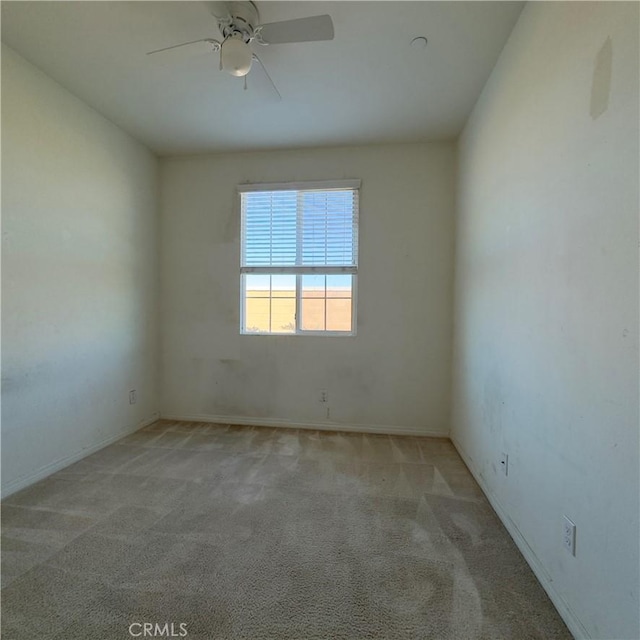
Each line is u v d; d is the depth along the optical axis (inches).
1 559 57.3
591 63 42.6
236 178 125.6
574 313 45.9
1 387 75.5
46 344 86.0
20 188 78.8
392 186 117.2
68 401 92.5
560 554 48.3
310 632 45.0
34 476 83.0
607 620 38.8
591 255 42.5
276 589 51.7
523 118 61.9
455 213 112.3
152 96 91.7
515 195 65.0
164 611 47.8
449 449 106.0
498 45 71.3
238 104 94.7
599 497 40.5
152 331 128.8
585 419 43.3
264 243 126.2
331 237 122.3
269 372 126.3
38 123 82.5
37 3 62.4
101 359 104.1
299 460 97.1
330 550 60.2
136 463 94.3
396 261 117.9
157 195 129.5
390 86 85.7
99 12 64.5
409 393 118.8
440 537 63.9
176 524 67.2
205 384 130.6
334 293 124.1
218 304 128.7
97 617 46.7
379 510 72.6
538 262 55.9
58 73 83.0
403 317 118.2
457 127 104.9
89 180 98.1
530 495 57.6
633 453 35.4
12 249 77.4
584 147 44.0
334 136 111.7
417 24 66.2
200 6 62.5
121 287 112.2
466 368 97.3
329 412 123.2
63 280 90.6
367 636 44.4
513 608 48.8
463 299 101.6
